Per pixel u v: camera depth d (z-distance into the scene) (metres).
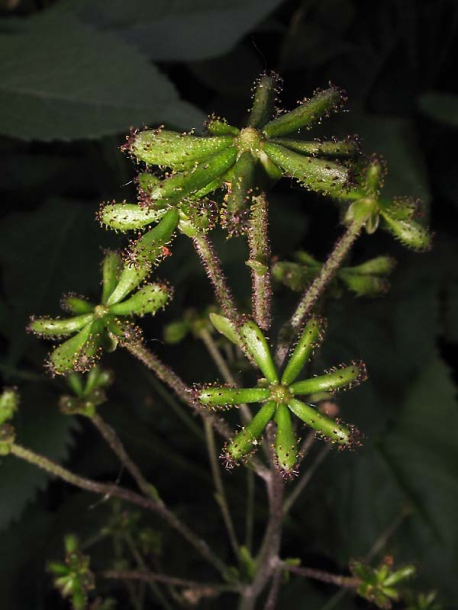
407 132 0.16
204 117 0.13
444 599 0.15
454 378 0.17
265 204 0.07
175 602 0.15
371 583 0.10
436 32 0.18
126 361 0.16
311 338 0.08
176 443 0.16
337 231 0.16
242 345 0.08
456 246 0.17
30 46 0.13
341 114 0.17
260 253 0.08
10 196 0.16
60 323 0.08
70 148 0.16
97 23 0.16
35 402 0.14
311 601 0.15
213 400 0.08
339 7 0.17
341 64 0.18
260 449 0.13
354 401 0.16
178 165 0.07
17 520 0.13
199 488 0.16
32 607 0.15
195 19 0.16
